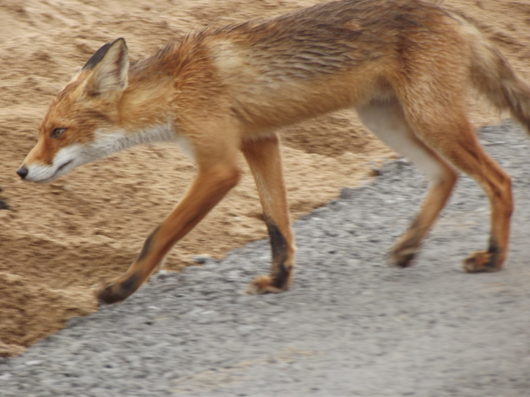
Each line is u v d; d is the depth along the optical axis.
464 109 12.78
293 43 12.77
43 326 12.15
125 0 22.83
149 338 11.69
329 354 10.85
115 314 12.46
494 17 24.33
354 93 12.98
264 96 12.74
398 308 11.91
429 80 12.62
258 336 11.52
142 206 15.02
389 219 15.30
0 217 14.03
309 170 16.97
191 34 13.13
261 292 12.80
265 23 12.98
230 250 14.45
